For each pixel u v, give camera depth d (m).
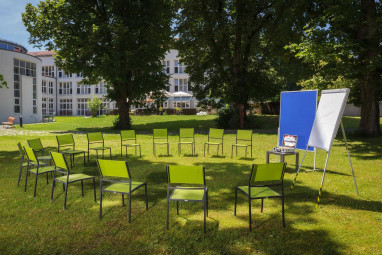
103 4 19.38
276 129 19.67
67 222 3.96
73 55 18.66
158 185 5.86
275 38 17.00
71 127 23.42
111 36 18.36
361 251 3.14
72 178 4.82
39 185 5.92
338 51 10.98
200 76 21.23
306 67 16.34
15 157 9.39
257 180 3.79
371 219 4.05
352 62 11.24
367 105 13.84
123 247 3.23
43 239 3.44
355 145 11.55
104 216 4.17
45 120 36.38
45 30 18.58
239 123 20.47
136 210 4.41
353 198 5.01
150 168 7.51
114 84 20.19
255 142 13.08
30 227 3.79
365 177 6.56
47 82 49.81
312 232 3.61
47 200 4.93
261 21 18.95
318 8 13.53
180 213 4.29
